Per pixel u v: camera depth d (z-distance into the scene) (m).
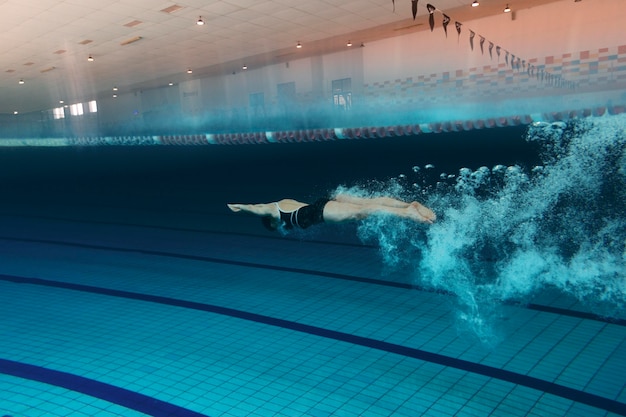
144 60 9.99
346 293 3.40
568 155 6.14
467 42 8.01
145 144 15.59
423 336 2.65
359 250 4.52
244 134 12.63
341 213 2.56
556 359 2.33
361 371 2.30
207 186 8.81
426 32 8.47
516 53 7.44
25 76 11.13
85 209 7.58
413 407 1.98
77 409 2.02
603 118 6.62
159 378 2.29
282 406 2.03
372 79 9.62
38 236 5.75
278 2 6.20
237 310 3.16
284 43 8.93
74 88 13.77
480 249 4.13
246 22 7.20
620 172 5.46
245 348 2.59
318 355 2.48
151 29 7.38
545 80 7.23
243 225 5.91
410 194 6.04
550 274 3.46
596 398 1.99
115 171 11.34
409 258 4.14
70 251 4.97
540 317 2.82
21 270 4.30
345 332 2.75
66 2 5.76
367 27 7.90
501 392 2.07
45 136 19.42
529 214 4.78
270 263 4.26
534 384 2.12
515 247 4.07
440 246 4.32
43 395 2.14
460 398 2.04
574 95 6.96
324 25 7.60
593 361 2.29
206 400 2.09
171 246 5.04
